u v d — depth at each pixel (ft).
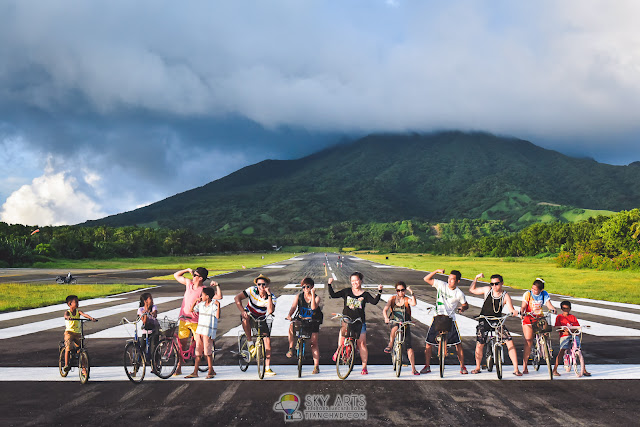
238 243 581.12
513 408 19.61
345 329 24.62
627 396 21.33
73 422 17.97
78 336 24.29
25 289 78.69
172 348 25.13
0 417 18.54
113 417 18.51
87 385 23.25
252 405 19.98
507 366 27.58
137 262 232.12
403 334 25.07
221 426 17.48
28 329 41.04
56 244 237.45
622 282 92.32
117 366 27.30
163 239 409.69
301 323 24.91
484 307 25.43
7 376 25.11
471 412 19.08
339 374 24.43
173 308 54.34
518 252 343.05
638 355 30.17
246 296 25.16
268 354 25.03
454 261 248.52
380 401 20.56
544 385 23.18
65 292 73.56
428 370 25.67
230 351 31.58
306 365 27.73
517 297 66.13
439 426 17.47
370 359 29.35
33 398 21.07
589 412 19.11
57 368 27.02
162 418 18.38
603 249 161.07
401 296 25.66
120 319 46.01
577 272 128.06
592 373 25.59
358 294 25.05
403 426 17.48
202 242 458.09
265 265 186.91
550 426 17.53
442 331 24.73
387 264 198.08
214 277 107.96
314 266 175.73
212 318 24.64
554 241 321.11
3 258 187.42
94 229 369.91
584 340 35.17
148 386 23.03
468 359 29.43
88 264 204.44
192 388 22.65
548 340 25.89
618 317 46.88
